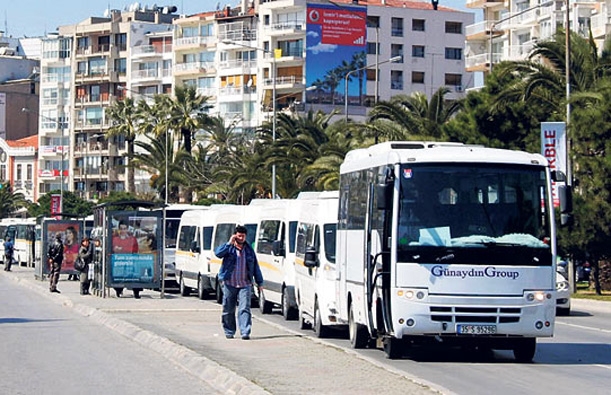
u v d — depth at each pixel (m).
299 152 67.62
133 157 106.62
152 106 111.75
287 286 30.12
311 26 111.12
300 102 112.06
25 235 83.25
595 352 22.17
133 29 139.62
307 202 27.70
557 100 52.41
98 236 41.25
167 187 93.94
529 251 18.98
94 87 142.88
